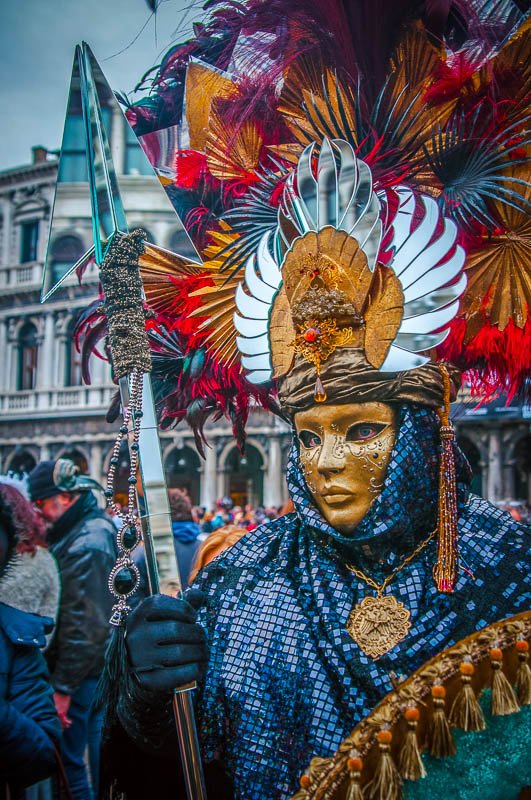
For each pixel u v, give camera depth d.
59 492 2.72
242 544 1.20
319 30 1.14
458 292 0.95
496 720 0.80
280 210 1.09
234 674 1.05
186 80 1.22
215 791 1.05
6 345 20.17
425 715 0.80
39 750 1.52
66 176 1.08
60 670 2.56
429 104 1.09
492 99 1.06
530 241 1.06
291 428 1.08
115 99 1.06
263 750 0.98
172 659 0.88
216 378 1.25
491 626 0.82
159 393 1.29
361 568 1.03
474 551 1.01
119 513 0.94
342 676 0.95
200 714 1.05
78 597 2.59
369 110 1.12
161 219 1.08
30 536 2.20
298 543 1.13
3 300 20.16
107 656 0.99
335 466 0.96
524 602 0.94
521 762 0.79
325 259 1.00
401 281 0.97
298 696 0.98
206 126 1.22
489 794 0.79
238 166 1.21
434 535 1.02
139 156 1.07
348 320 0.97
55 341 19.62
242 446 1.29
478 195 1.07
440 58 1.09
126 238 0.99
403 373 0.97
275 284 1.06
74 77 1.09
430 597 0.98
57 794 2.32
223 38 1.21
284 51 1.17
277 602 1.07
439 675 0.81
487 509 1.06
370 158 1.10
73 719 2.61
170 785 1.05
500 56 1.05
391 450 0.98
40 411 19.67
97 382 19.22
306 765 0.94
